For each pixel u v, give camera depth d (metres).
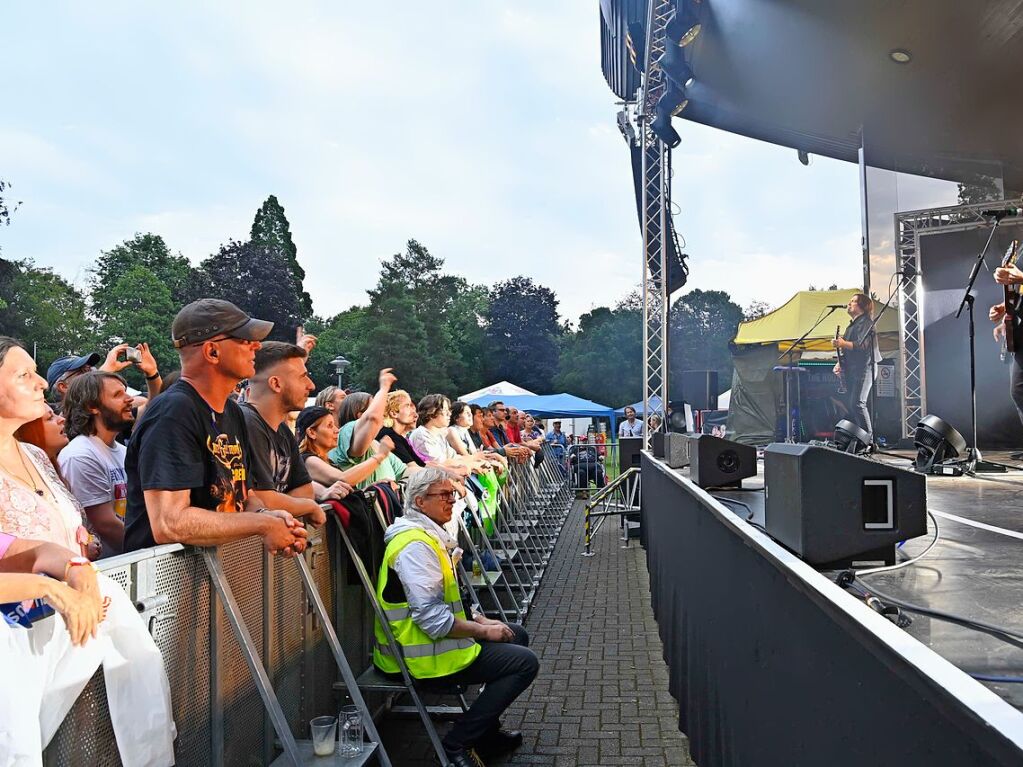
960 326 10.18
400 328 63.97
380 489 4.07
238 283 63.94
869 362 8.18
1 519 1.94
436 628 3.40
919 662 0.93
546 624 6.43
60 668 1.74
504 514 8.23
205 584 2.40
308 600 3.26
